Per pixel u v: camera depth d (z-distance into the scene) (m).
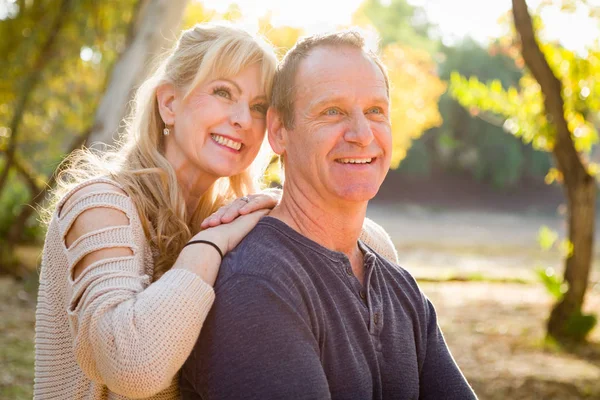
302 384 1.53
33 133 12.14
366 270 1.84
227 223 1.83
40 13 11.00
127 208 1.88
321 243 1.83
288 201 1.86
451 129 41.66
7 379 5.26
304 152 1.79
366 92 1.77
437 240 25.56
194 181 2.20
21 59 10.92
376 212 38.56
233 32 2.12
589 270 7.87
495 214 41.19
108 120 6.17
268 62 2.11
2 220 12.36
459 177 43.50
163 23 6.27
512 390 5.87
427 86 12.51
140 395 1.56
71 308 1.74
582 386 5.96
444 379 1.89
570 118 8.15
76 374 1.89
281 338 1.56
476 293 11.62
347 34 1.82
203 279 1.68
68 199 1.90
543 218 40.38
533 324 8.66
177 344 1.57
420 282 13.00
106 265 1.74
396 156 12.52
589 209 7.76
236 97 2.10
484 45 39.75
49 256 1.92
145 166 2.10
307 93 1.78
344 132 1.76
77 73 12.04
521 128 8.51
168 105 2.17
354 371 1.66
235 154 2.13
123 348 1.54
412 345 1.84
